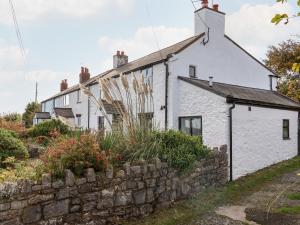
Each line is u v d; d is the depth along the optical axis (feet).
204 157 28.60
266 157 40.22
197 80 45.34
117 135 23.11
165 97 44.70
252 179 33.94
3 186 14.53
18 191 14.87
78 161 17.88
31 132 38.99
